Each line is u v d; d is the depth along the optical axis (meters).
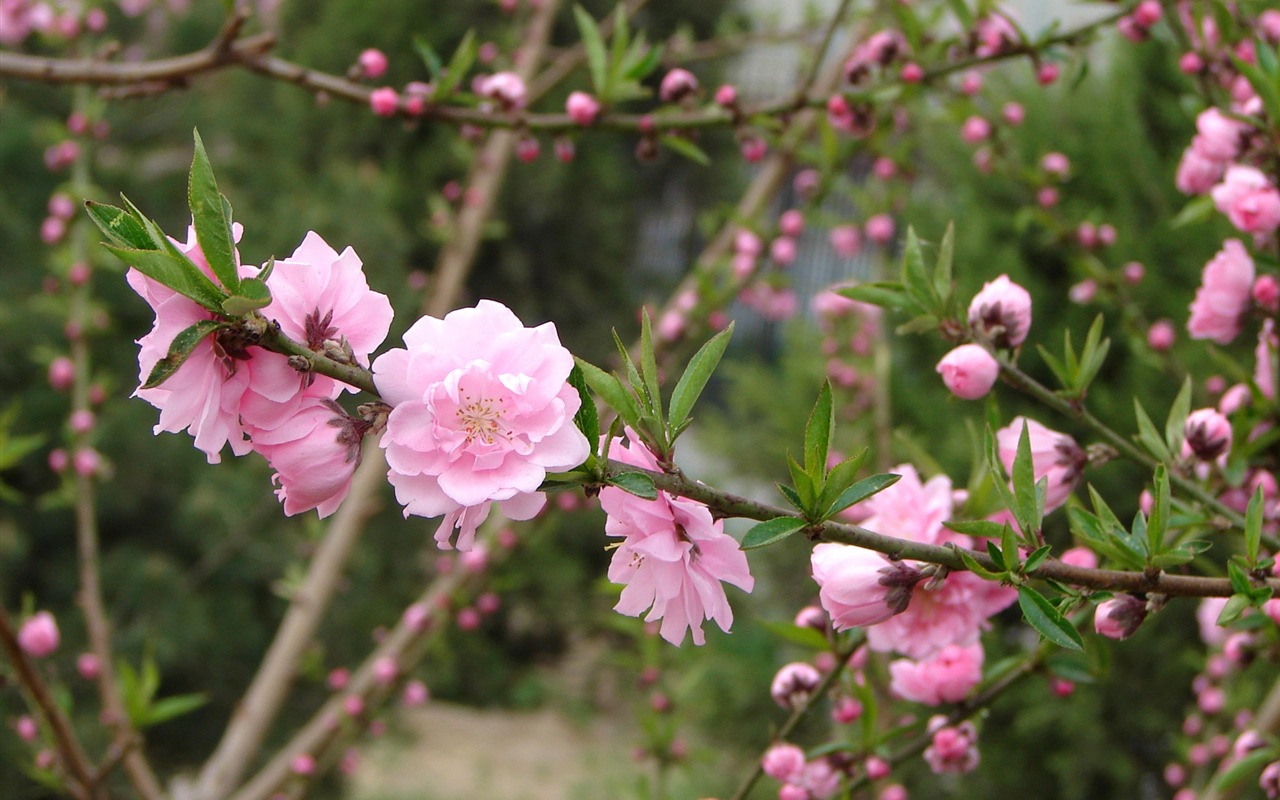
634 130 2.36
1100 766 5.38
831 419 0.98
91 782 2.32
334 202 9.74
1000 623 4.79
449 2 11.50
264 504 7.67
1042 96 5.35
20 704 6.43
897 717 2.45
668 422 0.96
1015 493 1.10
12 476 7.45
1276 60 1.78
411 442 0.90
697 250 14.56
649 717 2.85
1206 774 3.03
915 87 2.41
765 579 6.84
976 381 1.38
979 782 5.71
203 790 3.19
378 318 0.97
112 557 7.50
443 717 10.92
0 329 7.23
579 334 13.06
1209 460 1.52
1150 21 2.25
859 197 3.61
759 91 12.87
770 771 1.67
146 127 9.07
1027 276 5.32
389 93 2.21
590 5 12.90
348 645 8.44
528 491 0.88
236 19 2.14
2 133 7.77
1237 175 1.71
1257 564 1.17
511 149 3.84
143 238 0.89
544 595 10.91
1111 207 5.19
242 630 7.76
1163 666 5.33
